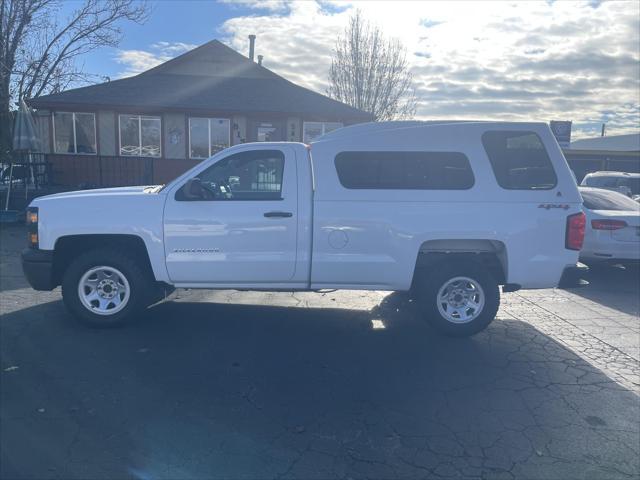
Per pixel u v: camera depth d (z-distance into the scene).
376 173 5.71
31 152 15.56
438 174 5.71
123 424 3.80
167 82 20.23
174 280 5.76
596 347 5.69
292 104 19.14
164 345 5.42
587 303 7.71
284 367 4.93
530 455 3.53
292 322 6.35
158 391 4.35
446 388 4.54
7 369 4.71
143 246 5.88
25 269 5.79
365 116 19.09
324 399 4.29
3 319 6.11
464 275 5.75
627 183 15.94
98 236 5.82
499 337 5.98
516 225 5.64
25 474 3.19
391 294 7.74
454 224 5.62
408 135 5.71
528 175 5.71
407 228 5.63
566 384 4.68
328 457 3.46
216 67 21.38
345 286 5.78
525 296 8.15
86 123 18.30
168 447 3.52
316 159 5.70
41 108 17.62
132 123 18.53
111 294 5.88
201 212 5.66
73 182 18.19
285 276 5.74
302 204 5.65
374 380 4.68
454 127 5.72
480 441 3.69
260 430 3.77
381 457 3.47
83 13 19.33
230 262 5.70
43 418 3.85
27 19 18.17
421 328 6.23
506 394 4.45
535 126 5.73
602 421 4.02
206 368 4.85
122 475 3.20
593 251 8.87
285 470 3.30
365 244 5.66
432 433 3.79
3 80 17.81
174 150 18.81
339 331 6.05
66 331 5.75
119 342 5.46
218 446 3.55
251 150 5.80
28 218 5.88
